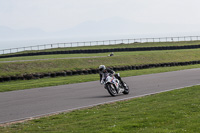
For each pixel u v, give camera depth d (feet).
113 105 75.05
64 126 53.52
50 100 86.74
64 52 362.53
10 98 93.66
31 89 115.55
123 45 439.63
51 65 222.28
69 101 83.92
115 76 92.89
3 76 163.53
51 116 64.08
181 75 149.48
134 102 77.25
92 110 68.80
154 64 219.20
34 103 82.48
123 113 62.54
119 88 92.53
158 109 64.28
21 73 172.65
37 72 177.27
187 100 74.23
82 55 321.32
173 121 52.54
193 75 147.33
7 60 273.95
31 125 56.24
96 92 101.14
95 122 55.01
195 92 88.22
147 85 114.93
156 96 85.71
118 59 260.83
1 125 58.18
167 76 146.92
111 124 52.19
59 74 177.68
